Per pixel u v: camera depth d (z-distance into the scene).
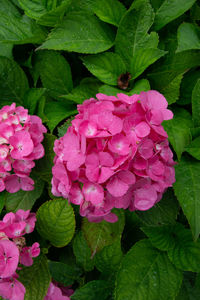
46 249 0.66
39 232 0.66
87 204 0.57
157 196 0.60
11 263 0.59
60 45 0.66
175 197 0.66
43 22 0.70
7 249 0.59
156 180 0.56
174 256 0.65
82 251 0.67
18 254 0.59
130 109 0.55
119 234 0.64
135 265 0.64
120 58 0.68
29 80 0.76
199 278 0.67
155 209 0.66
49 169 0.67
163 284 0.64
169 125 0.67
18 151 0.62
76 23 0.68
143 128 0.54
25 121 0.64
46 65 0.70
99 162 0.54
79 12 0.68
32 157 0.63
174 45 0.70
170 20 0.69
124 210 0.68
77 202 0.57
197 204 0.62
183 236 0.66
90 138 0.54
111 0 0.69
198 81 0.65
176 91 0.68
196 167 0.65
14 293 0.61
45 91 0.72
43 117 0.67
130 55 0.69
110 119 0.54
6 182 0.65
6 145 0.63
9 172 0.67
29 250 0.63
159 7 0.70
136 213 0.66
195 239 0.61
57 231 0.65
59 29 0.67
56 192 0.60
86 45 0.67
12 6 0.75
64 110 0.70
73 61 0.74
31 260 0.63
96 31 0.69
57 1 0.73
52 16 0.69
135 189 0.57
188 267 0.64
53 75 0.71
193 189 0.63
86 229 0.65
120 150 0.53
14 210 0.67
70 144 0.55
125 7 0.72
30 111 0.70
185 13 0.72
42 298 0.63
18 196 0.67
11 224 0.61
